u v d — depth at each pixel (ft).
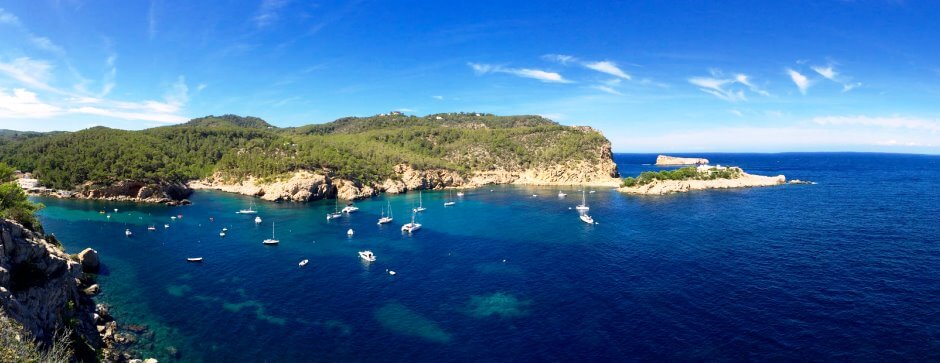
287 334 200.44
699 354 177.68
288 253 337.72
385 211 548.31
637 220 458.91
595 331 199.82
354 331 203.82
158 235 395.96
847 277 254.68
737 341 186.39
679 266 286.05
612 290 247.70
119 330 199.62
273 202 609.83
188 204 586.04
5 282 153.69
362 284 265.75
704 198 614.34
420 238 391.65
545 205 592.19
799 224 410.72
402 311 225.76
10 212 240.12
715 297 231.91
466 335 199.41
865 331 191.01
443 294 248.52
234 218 488.02
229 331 202.80
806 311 211.61
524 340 193.77
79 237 379.35
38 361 110.22
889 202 542.16
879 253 301.22
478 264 305.32
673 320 207.31
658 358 176.14
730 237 363.15
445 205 598.75
